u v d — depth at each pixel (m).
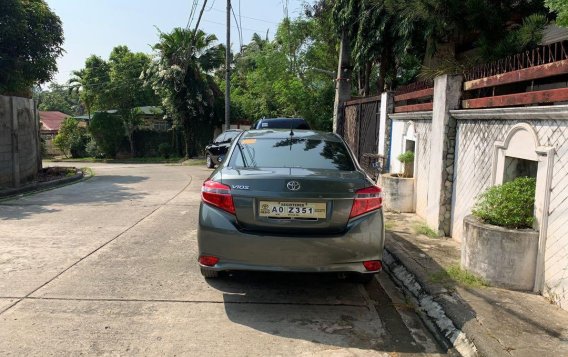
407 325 3.73
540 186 4.02
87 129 38.53
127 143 36.03
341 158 4.55
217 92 32.41
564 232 3.71
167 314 3.74
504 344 3.14
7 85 13.18
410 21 9.51
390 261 5.27
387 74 13.32
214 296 4.16
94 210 8.16
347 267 3.77
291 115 24.11
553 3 3.98
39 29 13.99
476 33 8.55
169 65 29.33
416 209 7.45
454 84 5.85
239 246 3.72
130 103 36.03
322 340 3.39
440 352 3.30
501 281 4.18
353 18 12.48
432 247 5.52
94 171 18.06
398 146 8.47
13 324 3.48
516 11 7.81
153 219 7.34
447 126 5.93
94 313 3.71
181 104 30.25
